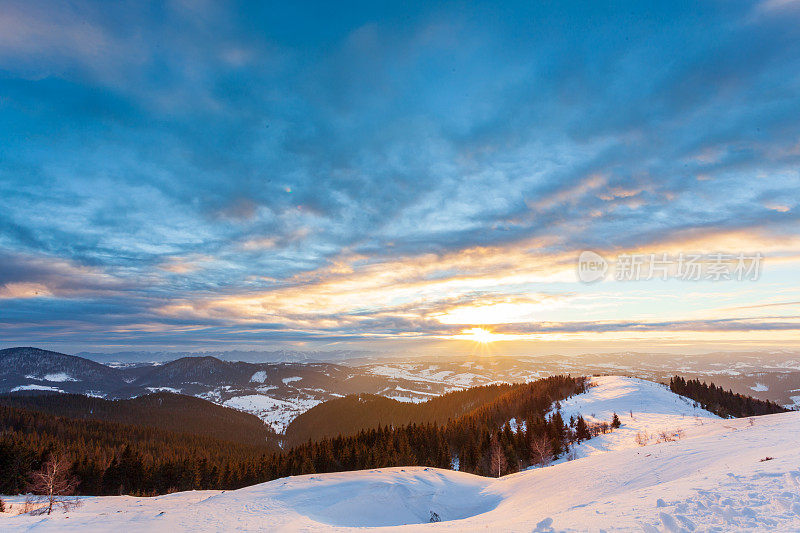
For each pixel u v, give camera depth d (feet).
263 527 86.48
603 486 77.00
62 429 528.22
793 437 71.92
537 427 281.33
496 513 85.81
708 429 137.08
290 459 323.57
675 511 40.06
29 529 94.43
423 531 64.08
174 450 510.17
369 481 133.18
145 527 89.76
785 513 33.37
